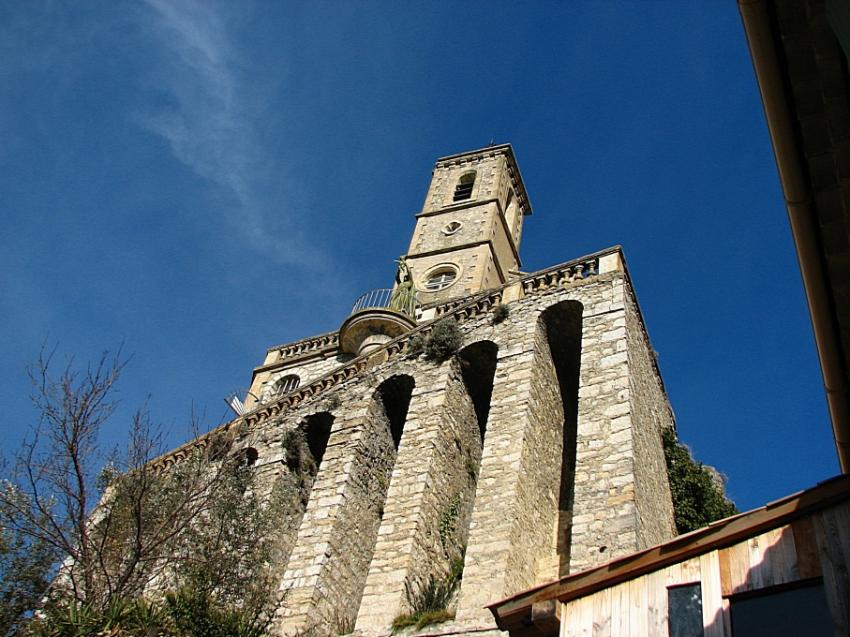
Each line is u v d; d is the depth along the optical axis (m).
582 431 18.31
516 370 20.98
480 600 15.83
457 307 24.53
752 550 9.39
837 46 7.59
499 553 16.58
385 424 23.45
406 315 31.83
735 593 9.12
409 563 17.86
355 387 24.11
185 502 17.97
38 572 16.09
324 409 24.03
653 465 19.58
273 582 19.00
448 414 21.56
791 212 8.62
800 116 8.00
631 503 16.22
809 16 7.52
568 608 10.25
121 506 17.28
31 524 16.45
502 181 47.66
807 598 8.67
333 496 20.72
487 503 17.83
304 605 18.22
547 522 19.11
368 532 21.14
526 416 19.56
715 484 22.08
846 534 8.82
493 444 19.23
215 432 21.05
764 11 7.57
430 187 48.09
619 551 15.45
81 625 14.05
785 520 9.38
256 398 32.88
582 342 20.69
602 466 17.33
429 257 40.88
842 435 10.91
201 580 16.55
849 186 8.23
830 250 8.73
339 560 19.72
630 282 22.92
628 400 18.50
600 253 23.52
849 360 9.77
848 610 8.30
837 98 7.82
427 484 19.52
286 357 35.41
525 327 22.22
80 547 15.75
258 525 19.05
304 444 24.11
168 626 14.83
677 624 9.30
